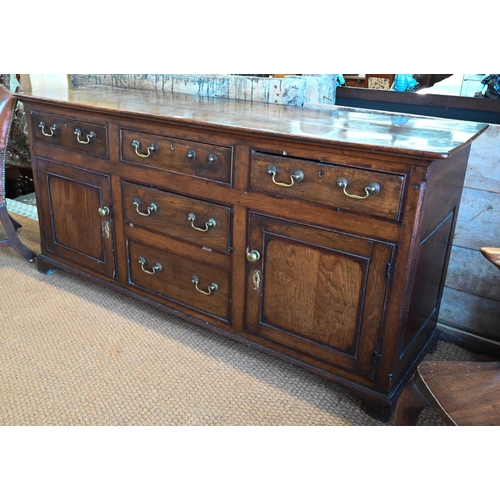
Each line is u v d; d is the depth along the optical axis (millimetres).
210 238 1711
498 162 1673
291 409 1615
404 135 1411
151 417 1567
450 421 1074
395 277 1380
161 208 1796
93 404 1615
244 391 1690
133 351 1869
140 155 1748
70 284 2299
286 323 1659
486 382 1179
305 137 1357
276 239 1560
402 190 1284
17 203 3189
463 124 1644
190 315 1905
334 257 1467
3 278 2330
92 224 2057
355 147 1290
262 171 1496
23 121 3406
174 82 2266
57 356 1829
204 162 1611
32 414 1566
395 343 1451
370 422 1566
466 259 1853
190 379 1738
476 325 1918
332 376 1614
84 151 1938
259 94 2068
